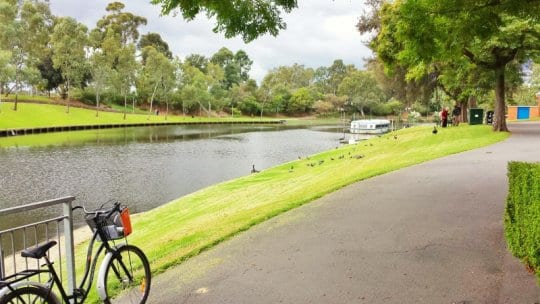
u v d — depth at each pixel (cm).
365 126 6525
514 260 521
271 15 762
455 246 585
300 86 15738
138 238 1005
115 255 466
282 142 4981
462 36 926
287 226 746
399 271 516
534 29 1825
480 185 955
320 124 10094
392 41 2009
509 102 5041
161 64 10119
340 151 2748
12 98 8331
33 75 7306
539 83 6062
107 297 442
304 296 469
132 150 3966
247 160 3341
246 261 589
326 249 611
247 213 926
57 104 8944
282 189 1396
